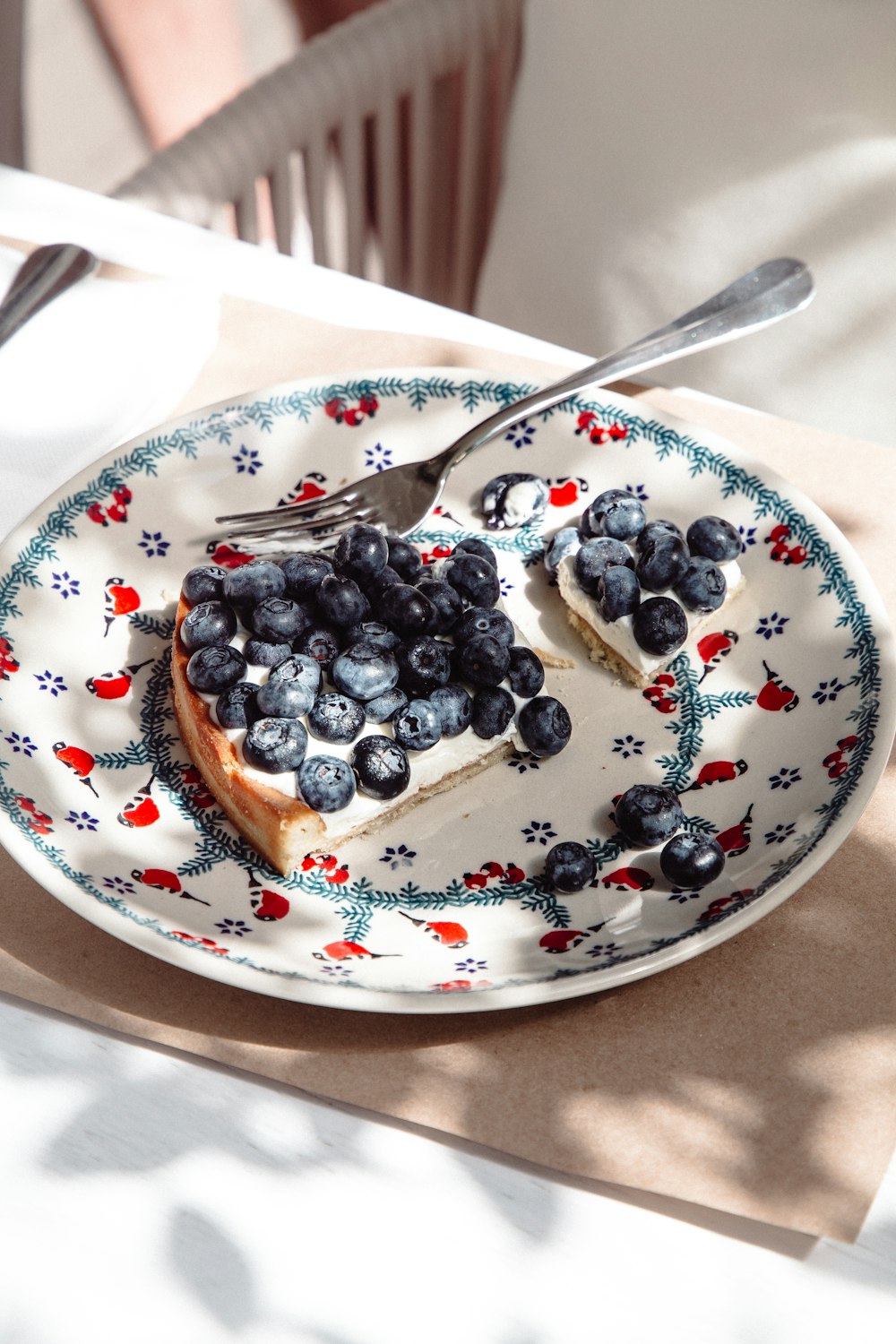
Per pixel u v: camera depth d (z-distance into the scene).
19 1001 0.47
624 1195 0.44
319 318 0.68
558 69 0.82
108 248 0.70
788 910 0.49
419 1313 0.43
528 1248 0.44
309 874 0.51
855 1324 0.43
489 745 0.54
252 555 0.58
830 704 0.54
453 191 1.08
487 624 0.55
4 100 1.26
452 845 0.52
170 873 0.51
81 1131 0.45
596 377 0.61
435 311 0.69
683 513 0.60
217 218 0.96
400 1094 0.46
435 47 0.95
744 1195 0.44
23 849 0.48
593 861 0.50
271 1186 0.44
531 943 0.49
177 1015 0.47
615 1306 0.43
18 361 0.63
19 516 0.59
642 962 0.46
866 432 0.82
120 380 0.63
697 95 0.79
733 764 0.54
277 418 0.61
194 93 1.48
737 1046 0.47
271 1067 0.46
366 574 0.55
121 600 0.57
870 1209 0.44
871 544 0.59
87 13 1.40
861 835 0.51
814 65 0.76
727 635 0.57
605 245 0.85
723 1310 0.43
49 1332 0.42
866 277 0.79
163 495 0.60
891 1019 0.47
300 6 1.44
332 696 0.53
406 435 0.62
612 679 0.57
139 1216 0.44
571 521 0.61
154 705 0.55
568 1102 0.46
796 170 0.78
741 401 0.84
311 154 0.96
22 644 0.55
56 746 0.53
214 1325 0.43
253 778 0.52
